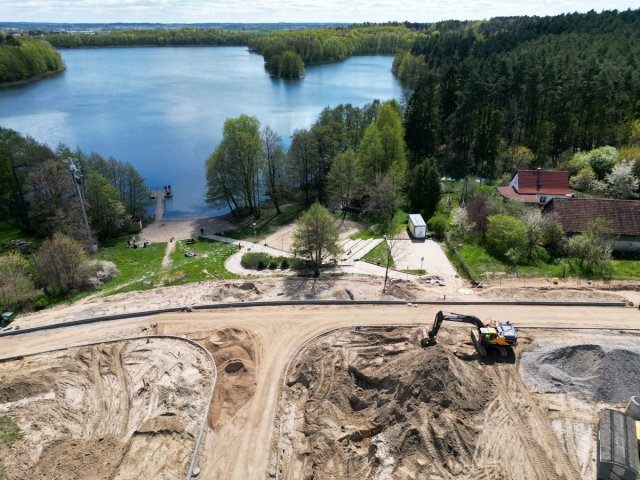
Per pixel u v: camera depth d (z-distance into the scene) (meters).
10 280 42.88
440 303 41.56
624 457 24.20
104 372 33.28
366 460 26.42
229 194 70.25
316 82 179.75
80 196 55.09
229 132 66.81
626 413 28.61
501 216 51.97
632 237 50.59
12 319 39.41
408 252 53.78
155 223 70.62
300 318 39.50
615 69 77.31
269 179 71.75
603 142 79.69
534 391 30.77
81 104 140.38
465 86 89.62
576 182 69.69
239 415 29.77
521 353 34.28
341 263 51.81
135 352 35.41
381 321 39.00
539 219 52.12
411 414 27.91
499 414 28.81
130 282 48.19
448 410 28.30
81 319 39.34
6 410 29.44
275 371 33.50
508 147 84.31
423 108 85.69
